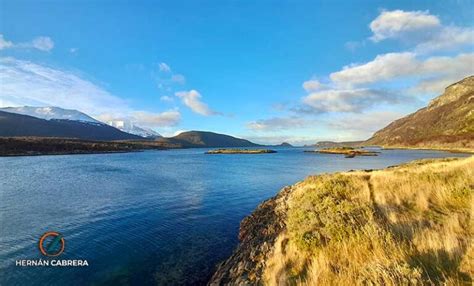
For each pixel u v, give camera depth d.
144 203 31.28
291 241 11.43
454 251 7.48
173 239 19.69
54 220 24.08
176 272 14.61
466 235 8.71
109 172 65.25
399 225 9.97
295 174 63.59
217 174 62.97
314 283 7.58
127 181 49.59
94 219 24.55
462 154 131.00
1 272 14.34
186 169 75.50
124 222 23.70
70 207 28.98
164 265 15.45
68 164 87.06
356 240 9.26
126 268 15.02
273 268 9.99
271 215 19.50
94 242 18.92
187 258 16.41
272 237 14.23
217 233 21.06
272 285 8.63
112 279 13.77
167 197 34.97
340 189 17.05
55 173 61.50
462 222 9.87
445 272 6.63
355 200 14.23
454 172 17.77
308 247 9.98
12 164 84.44
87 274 14.28
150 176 57.78
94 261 15.88
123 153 195.88
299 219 12.94
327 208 12.96
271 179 54.41
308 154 182.25
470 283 6.10
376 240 8.81
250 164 96.06
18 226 22.27
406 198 14.16
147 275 14.27
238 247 16.95
